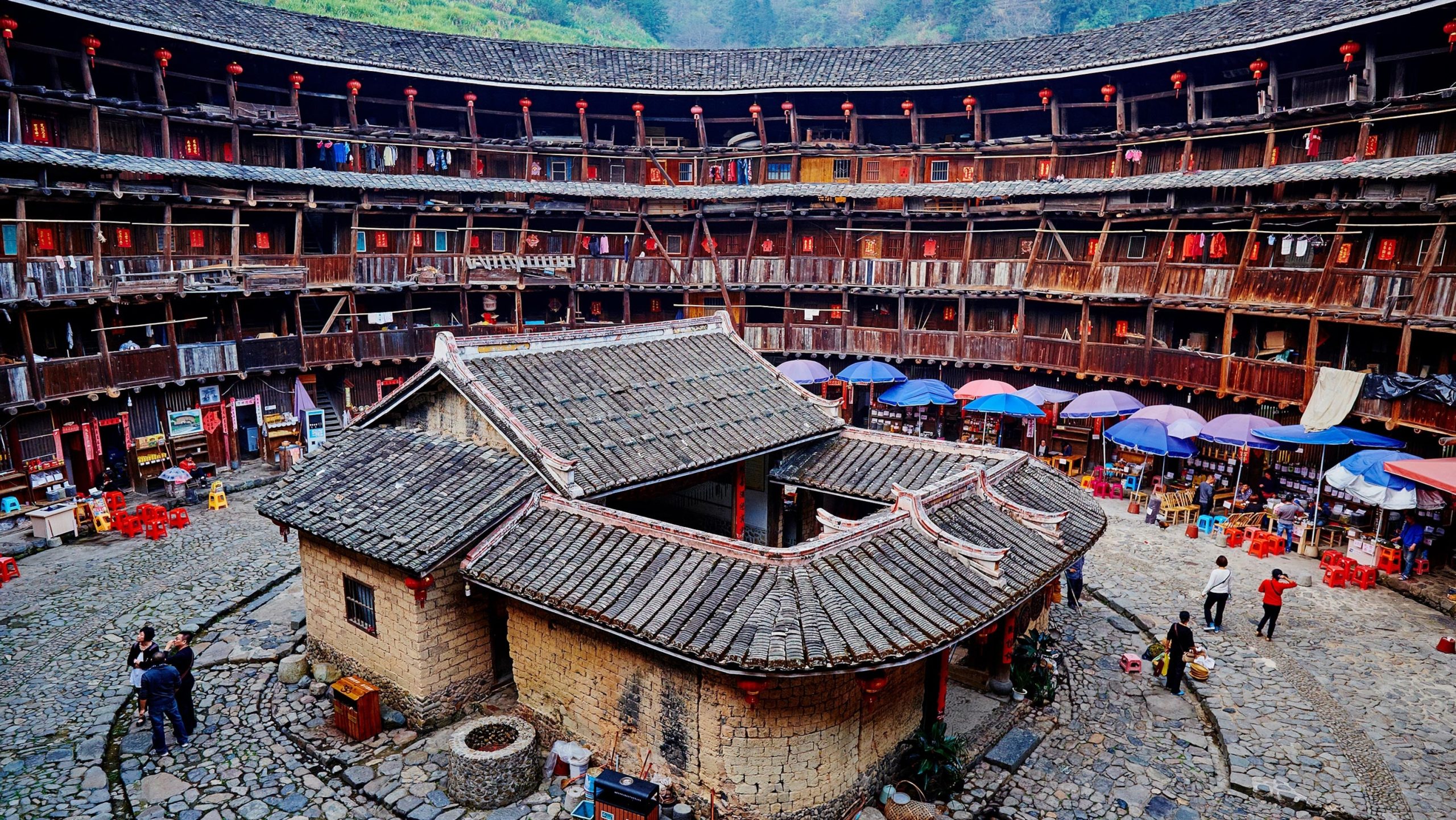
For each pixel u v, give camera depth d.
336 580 18.95
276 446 36.03
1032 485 20.08
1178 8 77.19
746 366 23.77
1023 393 32.69
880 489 19.92
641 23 93.62
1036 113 40.50
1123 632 21.75
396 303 41.53
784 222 43.47
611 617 14.07
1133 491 31.30
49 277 28.78
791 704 13.77
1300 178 28.80
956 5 85.81
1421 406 24.09
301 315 37.00
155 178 32.41
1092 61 35.34
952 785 15.53
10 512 27.84
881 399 34.03
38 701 18.45
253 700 18.55
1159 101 37.16
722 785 14.12
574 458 17.94
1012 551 16.53
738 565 14.44
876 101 42.28
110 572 25.33
